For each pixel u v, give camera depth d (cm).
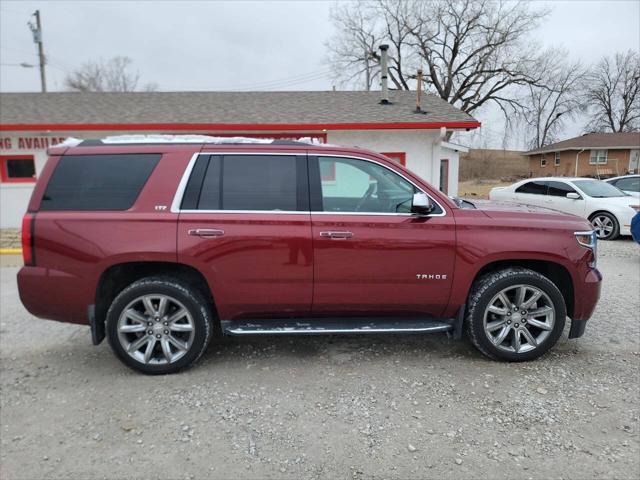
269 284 353
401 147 1156
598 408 303
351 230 351
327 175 367
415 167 1165
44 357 396
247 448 265
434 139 1148
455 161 2242
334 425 288
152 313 352
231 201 352
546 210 402
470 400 316
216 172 355
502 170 4991
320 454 259
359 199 369
